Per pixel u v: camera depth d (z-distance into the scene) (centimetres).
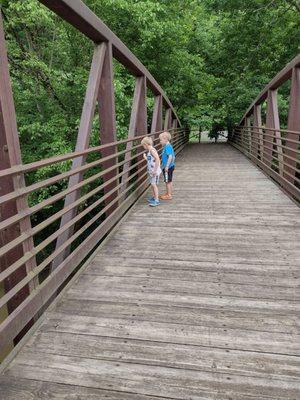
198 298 284
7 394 189
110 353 220
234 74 1686
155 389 192
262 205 556
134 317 259
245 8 1391
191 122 1862
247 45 1540
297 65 620
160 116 885
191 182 754
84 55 876
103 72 460
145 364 211
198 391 190
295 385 193
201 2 1575
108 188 493
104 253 379
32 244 254
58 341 232
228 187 695
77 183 362
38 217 970
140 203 583
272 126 837
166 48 1245
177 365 210
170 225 467
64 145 761
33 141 839
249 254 367
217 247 388
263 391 190
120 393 190
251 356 216
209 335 237
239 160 1126
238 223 469
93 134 732
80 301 283
